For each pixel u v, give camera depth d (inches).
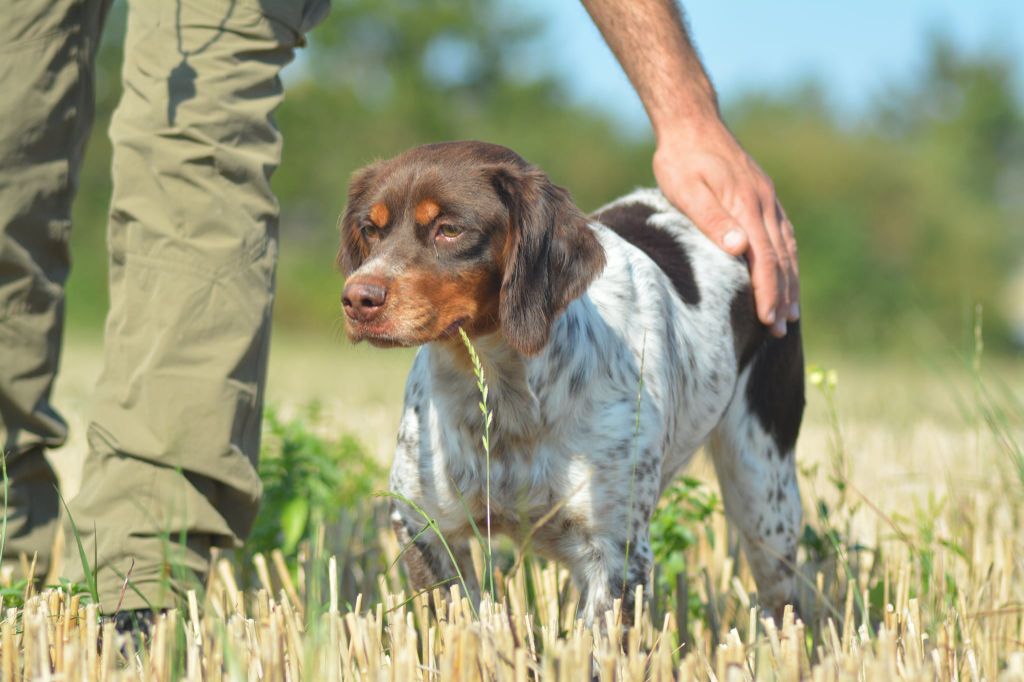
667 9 297.6
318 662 183.3
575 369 239.1
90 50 244.5
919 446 460.8
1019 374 969.5
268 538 300.8
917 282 2598.4
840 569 297.7
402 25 2886.3
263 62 236.2
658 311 262.4
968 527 311.6
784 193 2689.5
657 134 299.6
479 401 237.9
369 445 446.9
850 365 987.9
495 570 258.5
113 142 234.8
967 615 249.9
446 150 247.0
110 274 240.7
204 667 196.7
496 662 189.3
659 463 249.1
